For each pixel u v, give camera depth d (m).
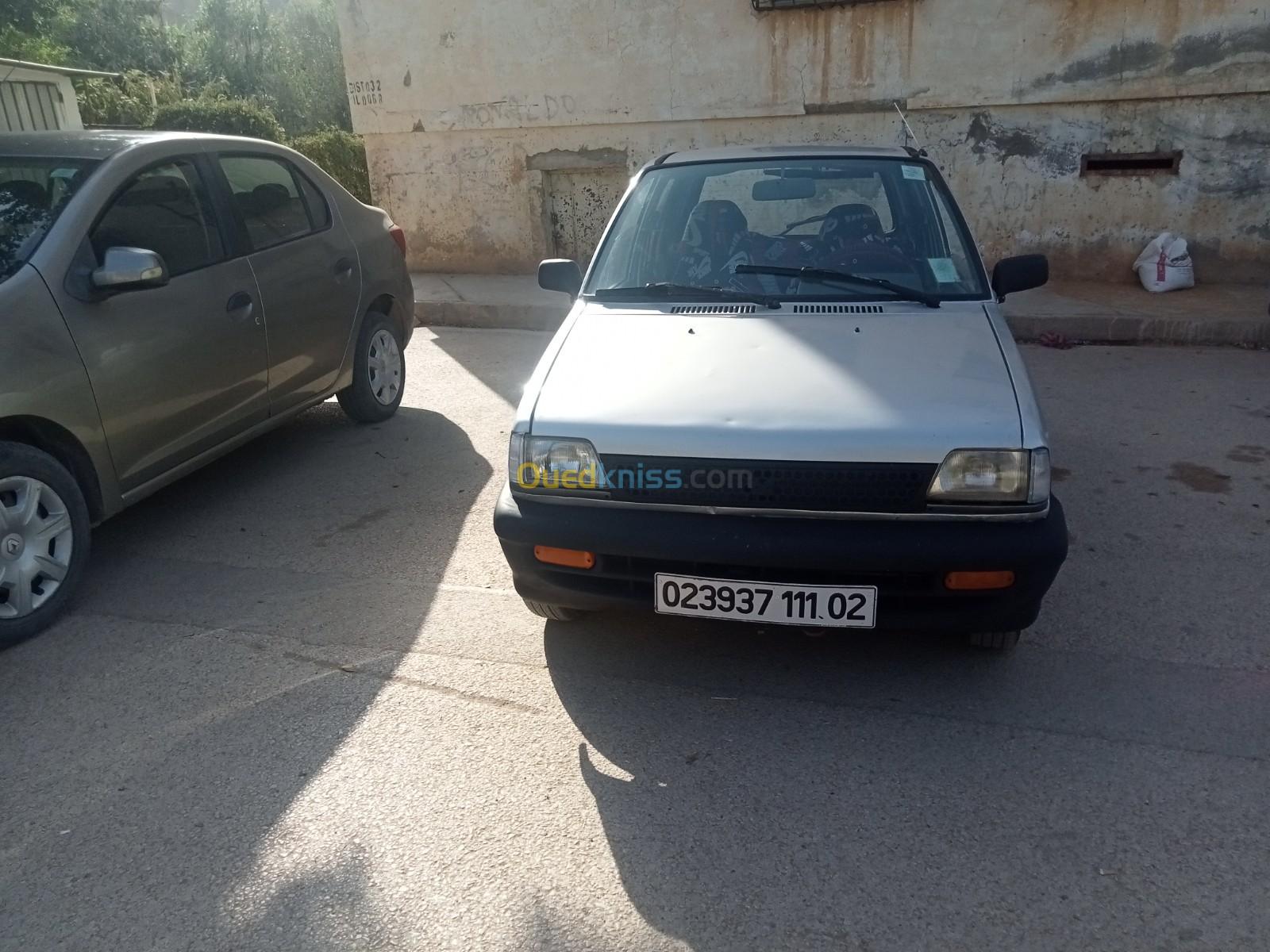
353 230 5.74
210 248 4.58
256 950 2.29
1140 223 8.98
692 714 3.15
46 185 4.05
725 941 2.28
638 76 9.84
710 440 2.91
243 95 33.81
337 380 5.55
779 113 9.56
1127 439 5.54
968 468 2.82
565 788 2.81
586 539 2.99
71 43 30.33
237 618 3.79
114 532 4.59
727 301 3.73
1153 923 2.30
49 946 2.31
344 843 2.61
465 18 10.16
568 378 3.27
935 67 9.01
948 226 4.07
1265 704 3.11
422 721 3.13
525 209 10.68
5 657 3.53
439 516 4.71
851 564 2.82
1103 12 8.46
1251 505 4.62
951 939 2.27
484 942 2.30
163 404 4.18
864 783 2.80
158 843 2.63
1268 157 8.48
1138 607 3.72
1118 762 2.86
